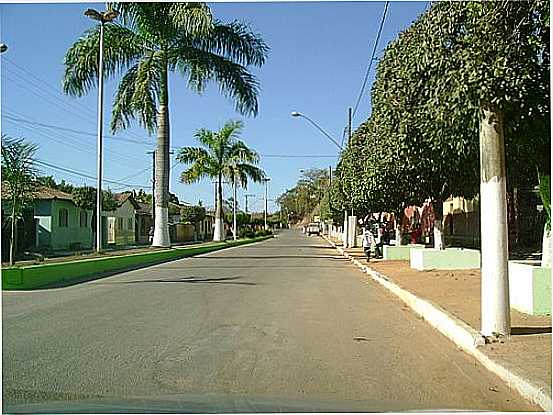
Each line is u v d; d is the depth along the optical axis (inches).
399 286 711.7
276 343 411.5
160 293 690.8
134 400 243.1
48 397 280.5
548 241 502.3
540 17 329.7
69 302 613.0
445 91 354.0
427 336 443.2
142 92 1159.6
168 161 1264.8
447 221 1664.6
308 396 270.7
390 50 539.5
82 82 1186.6
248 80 1210.6
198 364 349.1
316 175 4603.8
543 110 362.3
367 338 433.1
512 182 639.1
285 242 2723.9
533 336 395.5
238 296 665.0
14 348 391.5
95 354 374.6
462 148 419.5
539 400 276.2
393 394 291.4
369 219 1493.6
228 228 3275.1
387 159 682.2
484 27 337.1
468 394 295.6
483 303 397.4
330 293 703.7
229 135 2003.0
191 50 1188.5
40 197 1611.7
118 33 1175.6
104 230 2009.1
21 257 1197.7
